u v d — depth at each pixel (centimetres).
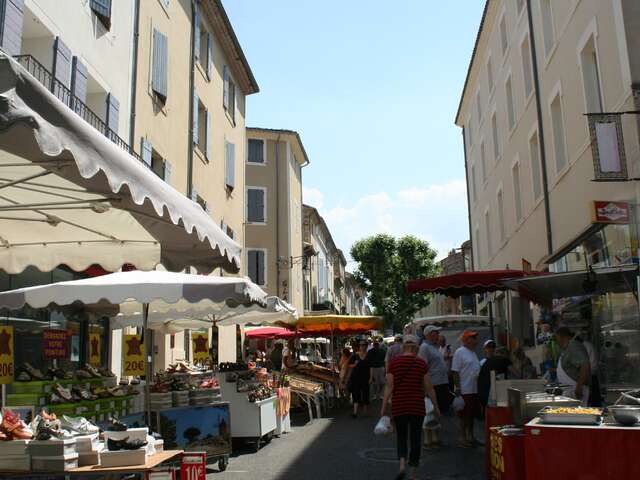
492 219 2819
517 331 2097
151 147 1645
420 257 5747
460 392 1119
